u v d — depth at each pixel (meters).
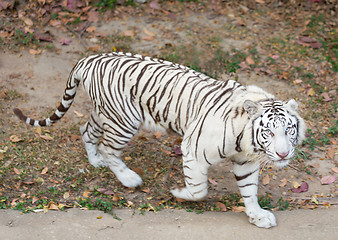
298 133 5.67
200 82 6.30
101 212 6.37
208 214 6.43
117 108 6.73
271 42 11.14
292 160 7.90
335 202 6.85
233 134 5.78
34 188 7.01
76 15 11.34
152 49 10.62
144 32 11.14
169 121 6.53
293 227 6.00
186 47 10.72
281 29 11.66
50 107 9.07
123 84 6.62
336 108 9.23
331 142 8.38
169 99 6.40
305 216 6.29
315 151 8.15
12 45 10.36
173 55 10.45
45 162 7.65
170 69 6.52
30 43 10.45
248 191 6.23
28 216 6.08
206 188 6.46
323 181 7.39
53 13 11.29
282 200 6.89
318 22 11.89
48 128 8.58
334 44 11.09
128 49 10.55
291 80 10.02
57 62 10.12
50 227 5.80
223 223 6.13
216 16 11.87
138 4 11.97
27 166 7.53
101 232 5.80
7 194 6.80
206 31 11.34
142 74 6.52
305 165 7.81
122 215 6.35
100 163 7.70
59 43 10.60
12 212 6.17
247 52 10.74
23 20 10.98
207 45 10.83
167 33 11.16
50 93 9.40
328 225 5.96
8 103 9.02
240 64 10.30
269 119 5.47
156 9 11.86
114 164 7.18
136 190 7.18
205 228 5.97
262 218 6.05
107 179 7.43
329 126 8.78
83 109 9.17
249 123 5.63
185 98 6.27
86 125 7.57
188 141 6.23
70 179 7.33
